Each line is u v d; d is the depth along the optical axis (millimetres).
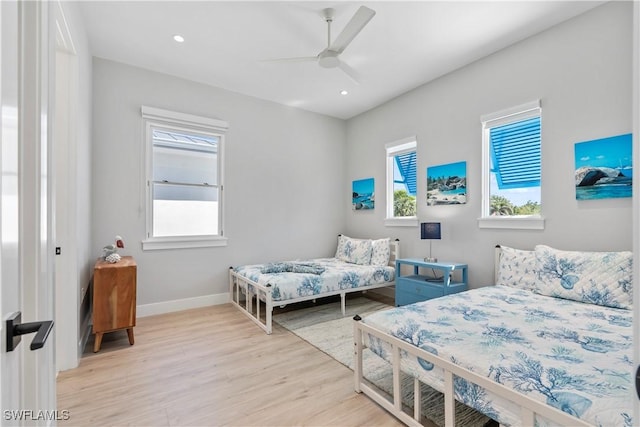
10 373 583
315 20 2619
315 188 4852
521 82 2922
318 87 3949
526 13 2531
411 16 2557
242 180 4125
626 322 1797
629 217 2289
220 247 3934
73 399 1851
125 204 3314
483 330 1670
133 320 2611
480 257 3268
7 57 582
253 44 2980
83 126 2541
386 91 4090
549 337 1576
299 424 1641
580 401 1044
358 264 4234
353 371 2209
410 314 1949
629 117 2297
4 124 563
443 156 3648
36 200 870
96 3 2371
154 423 1644
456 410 1732
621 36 2334
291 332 2975
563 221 2635
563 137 2639
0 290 529
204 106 3820
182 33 2801
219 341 2736
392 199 4484
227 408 1773
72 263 2229
